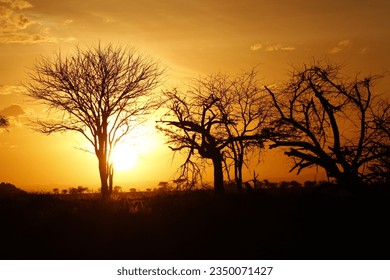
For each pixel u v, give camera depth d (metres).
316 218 28.70
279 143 31.11
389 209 28.80
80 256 23.22
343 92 30.23
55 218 30.44
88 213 31.91
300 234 26.02
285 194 39.06
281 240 25.16
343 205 31.27
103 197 48.25
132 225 28.31
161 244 24.95
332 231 26.33
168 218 29.75
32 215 32.06
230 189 50.84
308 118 32.00
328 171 30.22
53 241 25.78
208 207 32.41
